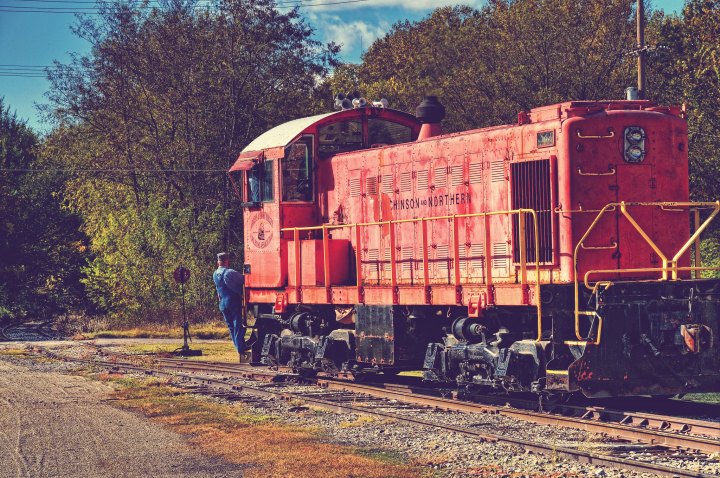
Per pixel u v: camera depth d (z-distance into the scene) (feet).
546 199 68.69
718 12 161.68
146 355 127.75
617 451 51.80
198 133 224.53
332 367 88.69
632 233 67.51
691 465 47.75
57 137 240.94
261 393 80.79
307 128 90.99
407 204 82.58
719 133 152.76
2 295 203.51
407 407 71.61
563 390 61.77
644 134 67.92
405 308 80.12
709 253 156.87
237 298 99.91
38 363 115.65
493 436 55.52
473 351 71.00
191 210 214.28
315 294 88.84
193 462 52.29
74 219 219.61
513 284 67.26
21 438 60.59
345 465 49.83
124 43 225.35
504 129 72.79
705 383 64.90
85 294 223.10
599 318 62.18
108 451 55.77
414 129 95.09
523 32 207.21
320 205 93.45
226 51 226.99
